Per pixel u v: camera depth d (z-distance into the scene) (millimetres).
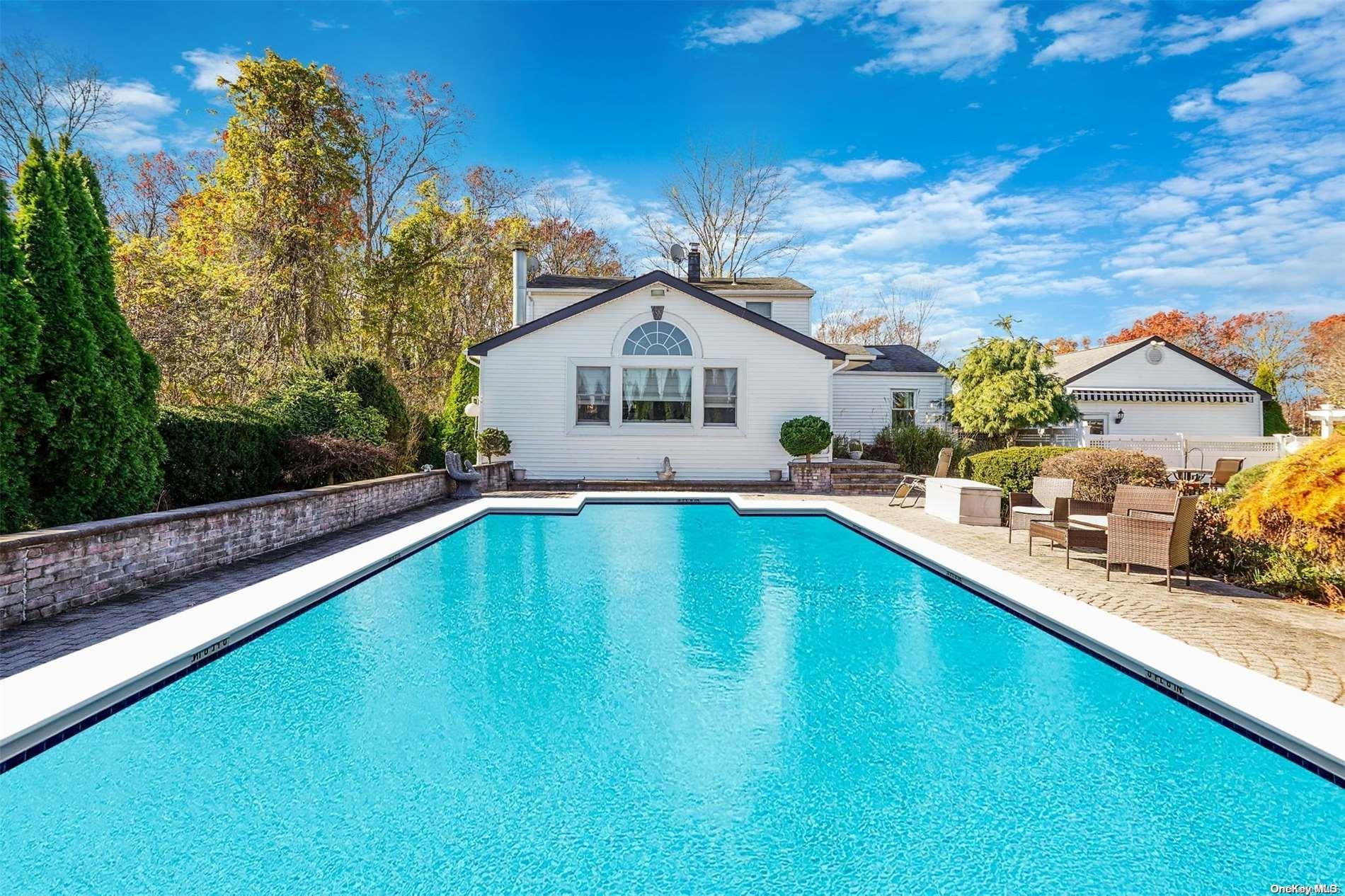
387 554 8562
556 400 18250
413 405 18016
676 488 17219
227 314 16938
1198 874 3119
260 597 6359
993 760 4086
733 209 38750
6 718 3830
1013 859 3215
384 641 5965
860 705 4793
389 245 31562
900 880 3076
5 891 2967
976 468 13719
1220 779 3861
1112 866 3166
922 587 7859
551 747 4207
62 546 5996
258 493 10633
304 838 3328
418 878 3064
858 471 18547
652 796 3701
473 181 36938
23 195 7105
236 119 26797
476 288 34062
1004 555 9281
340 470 12031
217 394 15719
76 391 7062
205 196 26703
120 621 5750
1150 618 6254
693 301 18297
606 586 7879
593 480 18016
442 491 15203
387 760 4027
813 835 3387
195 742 4191
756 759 4094
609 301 18188
